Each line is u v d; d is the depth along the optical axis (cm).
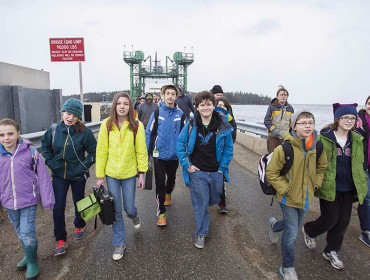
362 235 350
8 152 271
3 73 930
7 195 272
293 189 271
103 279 276
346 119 286
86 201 306
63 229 324
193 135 328
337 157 296
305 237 338
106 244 342
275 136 557
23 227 276
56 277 281
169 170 440
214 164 334
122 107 308
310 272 290
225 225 399
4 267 299
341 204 298
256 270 294
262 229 387
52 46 810
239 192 538
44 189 284
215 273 287
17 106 845
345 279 279
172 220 412
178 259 311
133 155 325
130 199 331
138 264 301
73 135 319
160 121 400
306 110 262
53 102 1054
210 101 318
